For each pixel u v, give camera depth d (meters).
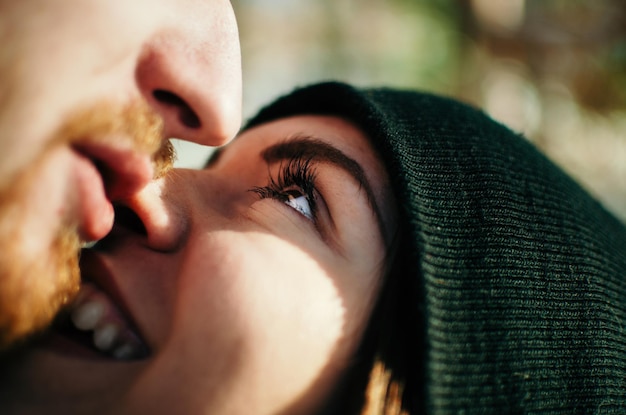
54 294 0.22
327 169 0.28
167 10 0.22
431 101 0.34
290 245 0.26
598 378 0.27
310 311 0.24
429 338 0.23
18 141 0.20
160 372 0.23
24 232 0.21
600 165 0.85
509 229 0.26
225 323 0.24
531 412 0.24
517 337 0.25
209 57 0.23
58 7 0.21
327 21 0.99
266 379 0.24
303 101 0.34
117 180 0.23
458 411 0.23
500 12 0.85
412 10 0.91
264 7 0.96
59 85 0.21
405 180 0.26
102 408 0.23
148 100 0.23
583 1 0.81
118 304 0.25
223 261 0.24
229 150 0.33
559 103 0.85
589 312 0.27
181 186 0.27
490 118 0.34
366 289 0.26
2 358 0.22
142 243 0.26
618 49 0.79
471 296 0.24
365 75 0.98
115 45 0.21
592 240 0.30
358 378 0.25
